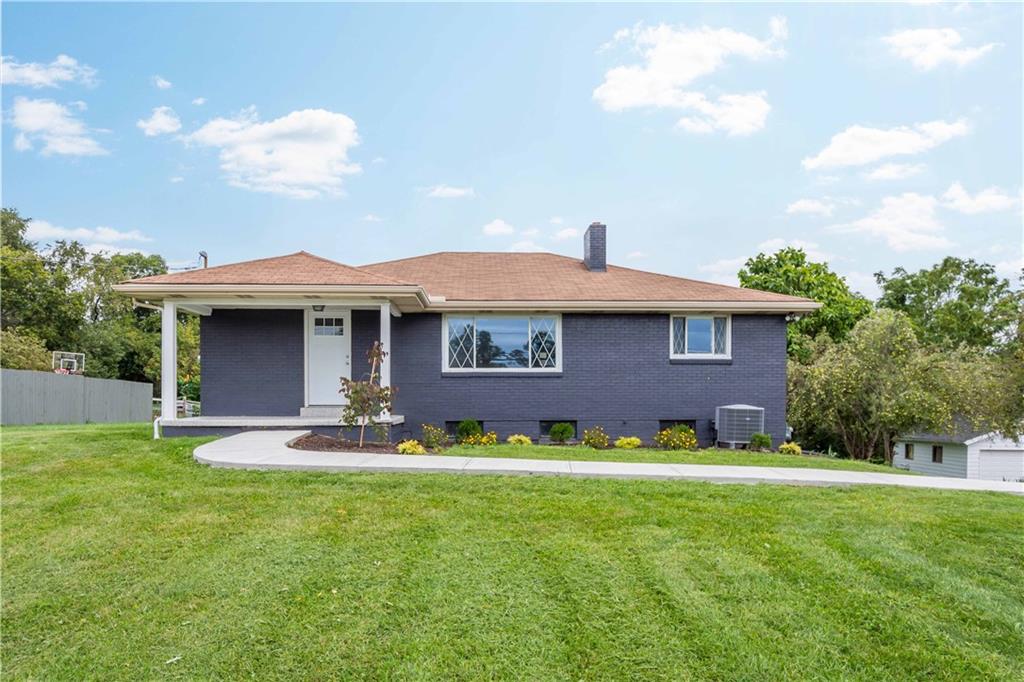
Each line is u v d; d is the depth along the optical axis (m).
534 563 4.88
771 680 3.45
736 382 14.41
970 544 5.48
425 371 14.09
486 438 13.04
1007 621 4.12
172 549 5.12
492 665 3.55
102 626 3.97
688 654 3.67
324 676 3.46
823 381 17.66
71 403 22.02
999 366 18.34
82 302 35.31
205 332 13.52
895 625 4.04
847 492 7.32
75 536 5.43
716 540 5.44
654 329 14.34
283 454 8.58
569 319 14.29
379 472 7.61
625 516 6.06
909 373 16.78
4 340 25.59
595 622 4.01
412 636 3.83
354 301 11.97
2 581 4.57
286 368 13.57
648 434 14.27
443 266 16.52
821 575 4.75
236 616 4.06
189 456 8.71
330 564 4.82
